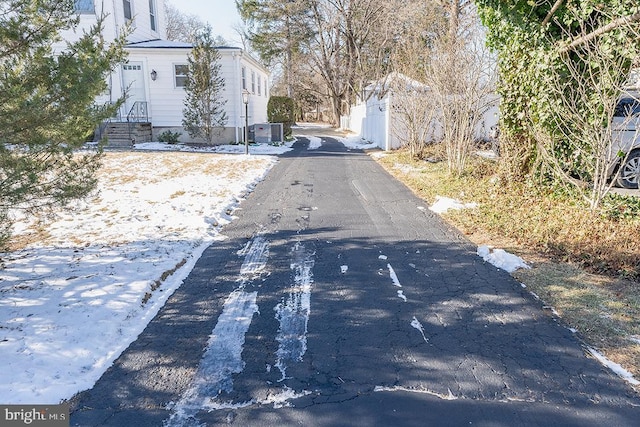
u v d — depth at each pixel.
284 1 33.19
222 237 5.54
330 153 15.52
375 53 28.27
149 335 3.21
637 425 2.29
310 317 3.48
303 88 42.41
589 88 6.07
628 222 5.57
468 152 9.77
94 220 6.14
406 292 3.94
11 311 3.44
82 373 2.73
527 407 2.44
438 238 5.52
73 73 3.40
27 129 3.28
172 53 16.36
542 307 3.63
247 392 2.57
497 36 7.66
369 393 2.56
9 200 3.52
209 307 3.65
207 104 15.84
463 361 2.88
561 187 7.04
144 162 11.68
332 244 5.27
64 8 3.58
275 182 9.47
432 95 11.73
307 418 2.35
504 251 4.89
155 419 2.34
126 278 4.10
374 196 8.05
